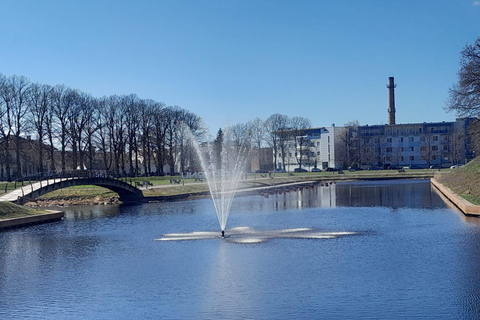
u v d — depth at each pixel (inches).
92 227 1998.0
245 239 1617.9
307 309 928.3
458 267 1182.3
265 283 1097.4
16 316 941.2
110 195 3221.0
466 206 2047.2
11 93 3565.5
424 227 1769.2
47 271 1261.1
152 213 2479.1
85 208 2856.8
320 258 1312.7
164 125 4808.1
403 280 1090.7
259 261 1298.0
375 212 2281.0
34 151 3774.6
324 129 6889.8
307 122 6633.9
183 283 1119.0
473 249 1368.1
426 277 1107.9
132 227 1975.9
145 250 1487.5
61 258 1407.5
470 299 959.0
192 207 2741.1
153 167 6294.3
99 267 1288.1
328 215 2219.5
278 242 1552.7
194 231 1825.8
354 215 2191.2
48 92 3804.1
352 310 918.4
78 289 1098.7
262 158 6815.9
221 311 932.6
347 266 1221.7
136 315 927.0
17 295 1064.8
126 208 2778.1
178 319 901.2
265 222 2022.6
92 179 2837.1
